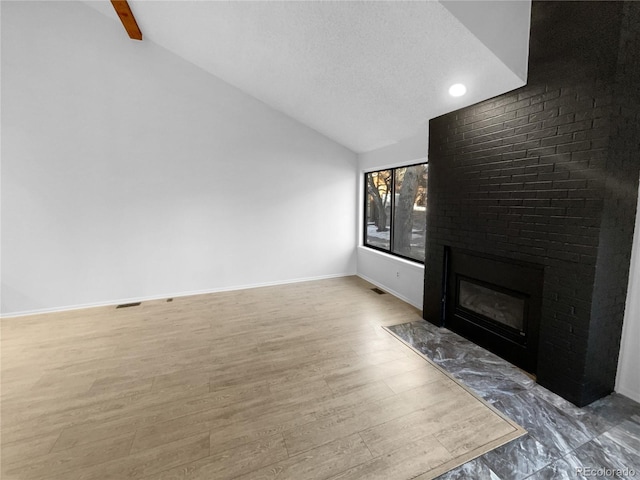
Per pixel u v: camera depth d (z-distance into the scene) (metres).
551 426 1.74
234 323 3.23
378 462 1.51
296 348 2.69
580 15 1.73
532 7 2.01
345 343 2.77
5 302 3.38
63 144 3.40
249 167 4.28
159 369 2.37
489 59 2.04
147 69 3.63
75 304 3.63
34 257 3.43
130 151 3.67
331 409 1.90
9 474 1.45
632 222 1.86
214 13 2.69
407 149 3.69
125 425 1.78
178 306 3.72
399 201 4.20
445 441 1.64
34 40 3.19
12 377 2.26
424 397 2.01
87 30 3.36
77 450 1.59
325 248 4.94
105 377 2.26
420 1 1.84
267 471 1.47
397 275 4.05
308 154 4.62
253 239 4.43
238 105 4.11
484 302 2.64
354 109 3.48
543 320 2.06
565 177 1.86
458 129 2.68
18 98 3.19
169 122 3.80
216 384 2.17
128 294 3.86
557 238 1.93
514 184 2.20
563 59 1.83
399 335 2.92
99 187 3.59
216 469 1.48
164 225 3.93
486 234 2.47
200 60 3.70
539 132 2.00
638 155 1.79
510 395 2.02
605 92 1.63
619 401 1.94
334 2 2.05
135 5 2.93
